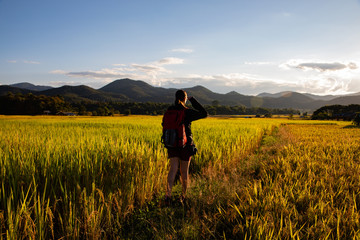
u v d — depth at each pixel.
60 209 2.60
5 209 2.17
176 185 4.03
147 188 3.43
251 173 4.87
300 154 6.22
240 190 3.38
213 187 3.60
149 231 2.56
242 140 8.45
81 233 2.42
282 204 2.74
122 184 3.24
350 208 2.61
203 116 3.32
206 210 3.03
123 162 3.70
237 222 2.55
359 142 9.88
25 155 3.22
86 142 4.81
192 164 5.28
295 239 2.18
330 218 2.40
